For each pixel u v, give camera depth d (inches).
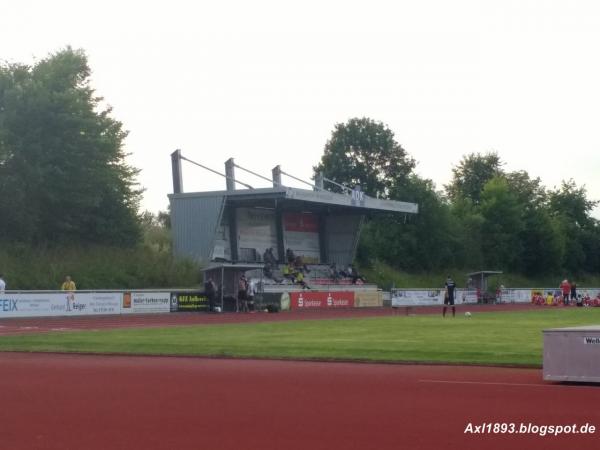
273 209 2630.4
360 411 456.4
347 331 1293.1
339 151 4025.6
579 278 4180.6
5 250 2044.8
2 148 2101.4
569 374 595.5
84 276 2071.9
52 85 2265.0
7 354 879.7
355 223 2780.5
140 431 392.2
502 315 1980.8
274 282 2437.3
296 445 357.4
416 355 843.4
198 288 2204.7
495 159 4997.5
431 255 3459.6
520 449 348.5
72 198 2213.3
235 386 579.5
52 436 378.9
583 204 4441.4
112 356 861.2
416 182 3538.4
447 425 408.2
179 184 2449.6
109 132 2370.8
